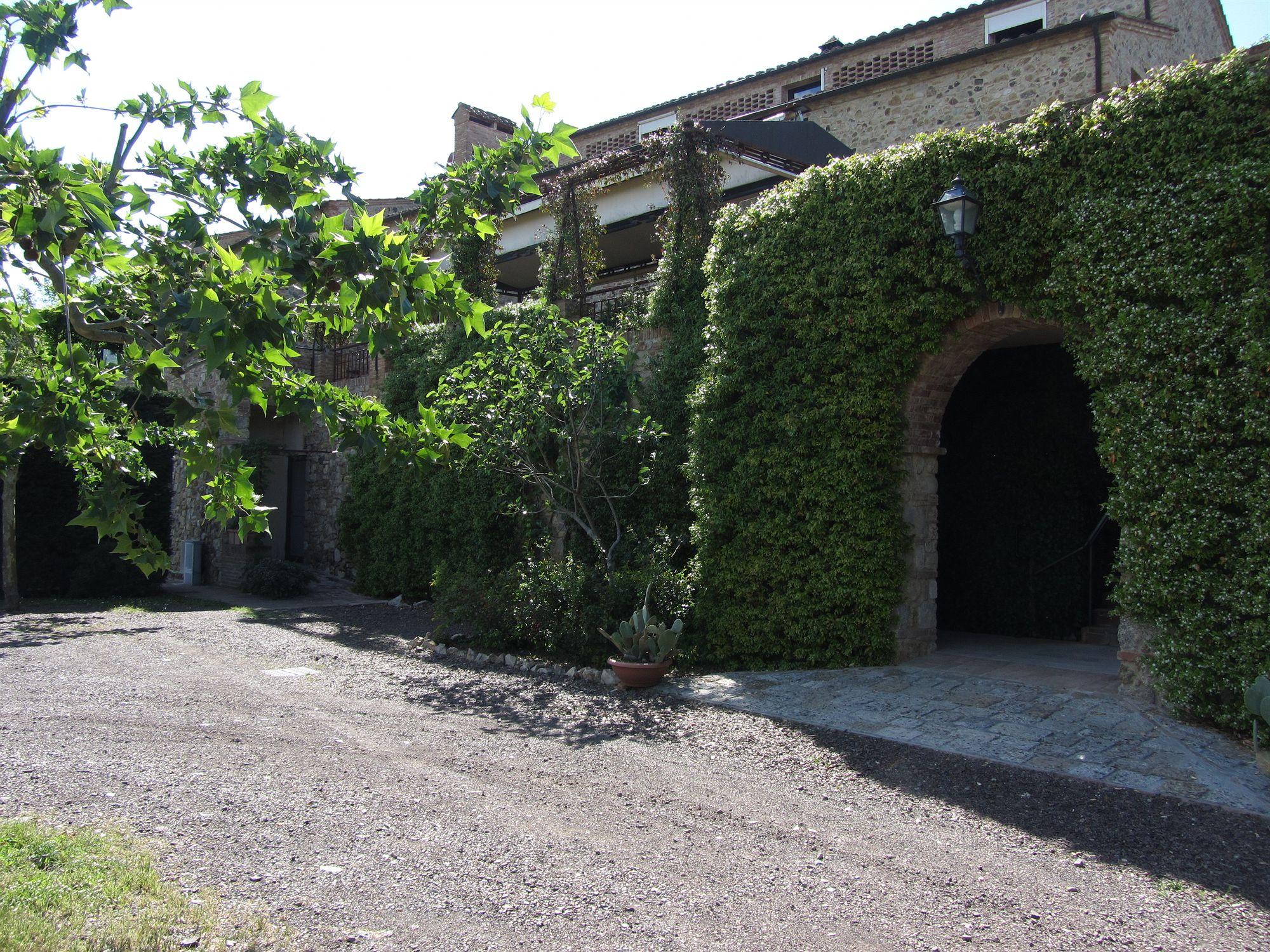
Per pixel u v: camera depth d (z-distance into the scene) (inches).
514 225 632.4
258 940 125.8
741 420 360.5
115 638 438.9
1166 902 147.7
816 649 334.6
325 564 724.0
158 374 133.9
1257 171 230.4
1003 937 135.1
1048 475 407.2
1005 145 291.0
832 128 577.0
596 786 209.3
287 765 219.5
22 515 636.1
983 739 239.3
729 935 133.9
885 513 326.0
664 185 459.8
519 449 396.5
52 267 120.7
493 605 383.6
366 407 145.6
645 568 383.6
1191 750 222.2
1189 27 536.1
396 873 153.5
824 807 196.2
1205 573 238.8
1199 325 239.5
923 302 310.3
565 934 132.7
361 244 114.9
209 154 138.9
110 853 154.9
